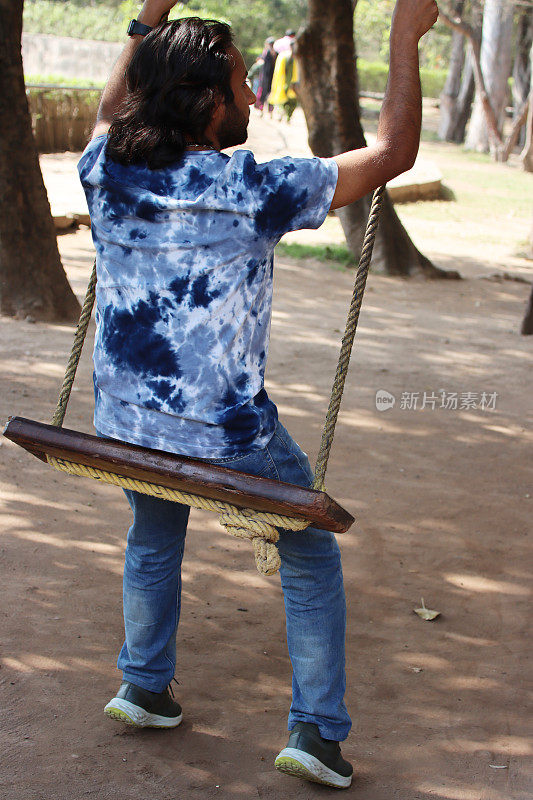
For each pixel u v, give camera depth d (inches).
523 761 107.6
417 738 111.1
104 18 1087.0
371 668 126.7
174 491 89.2
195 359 84.7
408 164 86.7
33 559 149.9
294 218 83.2
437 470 207.5
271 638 133.0
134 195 83.9
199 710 113.9
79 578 145.3
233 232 82.0
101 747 104.5
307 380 269.6
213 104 84.0
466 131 1137.4
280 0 1507.1
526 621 142.9
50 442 89.7
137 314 86.0
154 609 102.4
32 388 236.5
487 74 979.3
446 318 368.5
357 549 165.3
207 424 86.0
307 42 418.3
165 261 83.7
